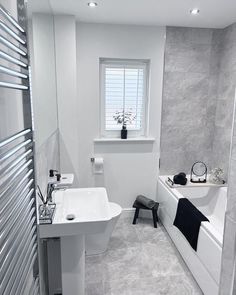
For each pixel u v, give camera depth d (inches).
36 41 63.1
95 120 121.0
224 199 115.3
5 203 28.8
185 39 119.3
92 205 82.4
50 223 60.7
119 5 92.4
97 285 84.8
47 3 82.5
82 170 125.3
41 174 70.6
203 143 131.5
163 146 128.8
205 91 126.0
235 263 52.4
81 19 108.0
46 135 78.2
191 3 89.9
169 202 113.0
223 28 119.7
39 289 45.8
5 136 38.0
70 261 69.2
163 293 81.8
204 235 80.1
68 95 109.6
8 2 39.2
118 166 127.3
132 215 133.3
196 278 86.0
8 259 29.0
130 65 122.7
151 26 116.0
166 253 102.7
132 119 127.0
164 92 123.3
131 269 93.0
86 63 115.0
